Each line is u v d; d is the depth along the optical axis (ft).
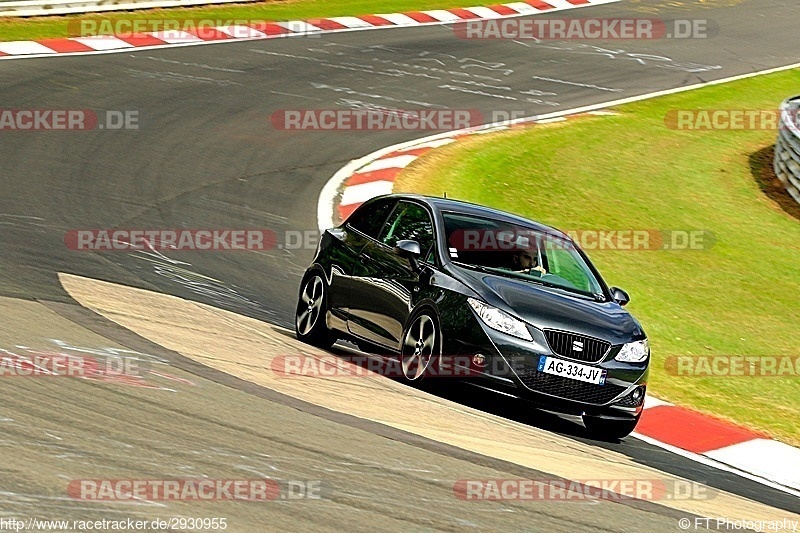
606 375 102.78
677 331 158.40
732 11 419.54
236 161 207.62
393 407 93.71
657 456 105.60
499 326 101.04
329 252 122.62
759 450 115.55
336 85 271.69
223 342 108.78
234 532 56.54
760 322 169.48
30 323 99.04
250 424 77.77
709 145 274.57
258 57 282.97
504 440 91.04
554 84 307.99
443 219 113.19
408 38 328.49
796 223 229.25
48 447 64.54
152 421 73.77
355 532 59.62
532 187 220.84
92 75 243.19
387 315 111.55
